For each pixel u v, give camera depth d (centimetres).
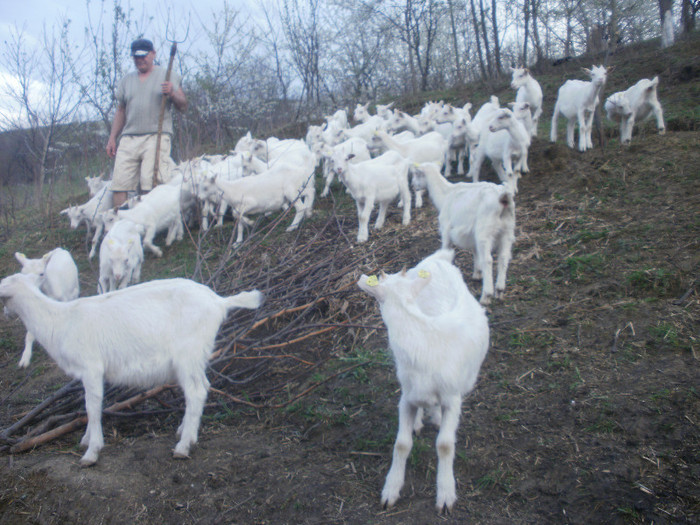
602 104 1287
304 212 939
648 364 442
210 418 489
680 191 691
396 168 818
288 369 560
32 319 426
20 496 399
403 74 2316
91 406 421
